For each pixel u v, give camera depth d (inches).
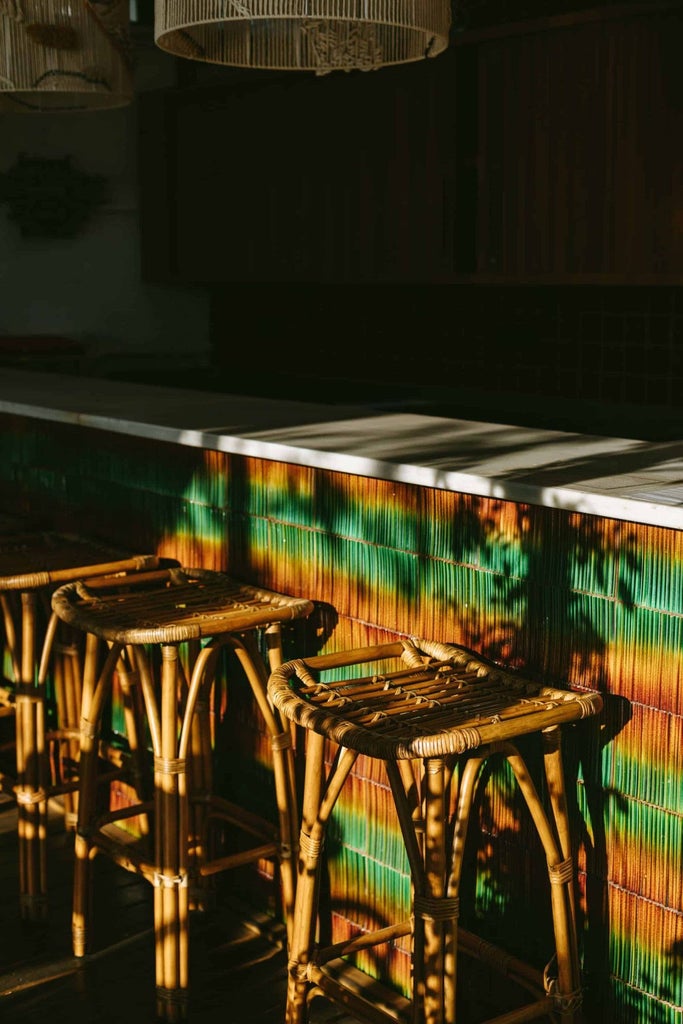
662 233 147.9
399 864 91.2
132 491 115.6
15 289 209.9
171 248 217.5
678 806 72.5
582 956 79.3
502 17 180.9
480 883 85.2
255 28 112.4
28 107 143.2
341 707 75.2
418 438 98.3
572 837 79.0
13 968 97.8
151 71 217.8
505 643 81.9
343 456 89.0
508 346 193.6
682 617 71.0
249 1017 91.2
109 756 117.4
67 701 123.4
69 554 112.7
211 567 107.3
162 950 90.1
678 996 73.7
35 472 129.5
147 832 117.0
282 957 99.8
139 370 225.3
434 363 205.3
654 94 146.9
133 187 219.6
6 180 206.1
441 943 71.7
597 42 151.9
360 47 113.6
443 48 106.8
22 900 104.3
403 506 88.0
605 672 75.6
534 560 79.2
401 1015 89.4
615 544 74.1
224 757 107.9
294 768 100.7
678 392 170.1
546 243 162.1
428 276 177.2
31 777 104.1
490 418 190.9
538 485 76.3
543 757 76.7
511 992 83.8
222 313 232.4
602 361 180.2
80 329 217.9
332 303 219.5
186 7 98.0
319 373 223.9
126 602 96.3
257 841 105.0
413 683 79.7
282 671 80.3
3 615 126.0
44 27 121.6
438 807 70.2
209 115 207.6
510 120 164.4
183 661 110.1
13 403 127.1
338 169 187.9
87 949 99.4
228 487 104.1
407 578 88.6
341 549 93.8
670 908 73.7
